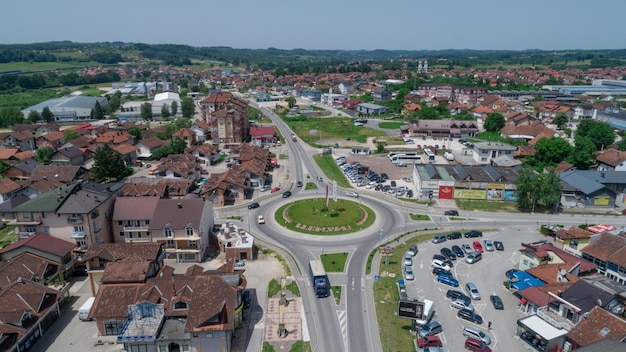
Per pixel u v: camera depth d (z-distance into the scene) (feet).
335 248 303.27
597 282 235.81
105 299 212.64
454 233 320.09
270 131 634.43
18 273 234.38
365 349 200.34
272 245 308.81
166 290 215.51
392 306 234.17
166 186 376.48
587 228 326.24
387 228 337.31
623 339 178.40
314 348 200.64
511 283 250.98
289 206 382.42
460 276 265.75
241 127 635.25
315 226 339.16
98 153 441.68
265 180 456.45
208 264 283.38
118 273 224.74
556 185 360.07
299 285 254.88
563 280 238.48
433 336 204.64
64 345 204.23
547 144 491.72
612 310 209.36
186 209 287.89
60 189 287.28
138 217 283.79
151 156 549.13
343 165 504.02
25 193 375.45
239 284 217.97
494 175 406.62
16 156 497.05
